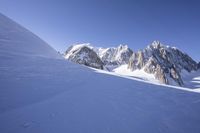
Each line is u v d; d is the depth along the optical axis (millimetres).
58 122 5082
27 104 5777
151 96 10000
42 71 9680
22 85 7090
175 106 8875
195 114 8203
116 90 9914
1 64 8430
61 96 7109
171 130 6117
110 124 5609
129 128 5617
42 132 4469
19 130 4371
